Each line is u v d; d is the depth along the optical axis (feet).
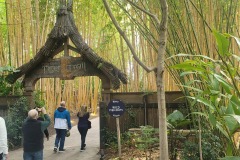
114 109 20.92
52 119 42.83
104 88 25.20
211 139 12.94
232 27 12.93
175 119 15.39
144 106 25.31
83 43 25.44
